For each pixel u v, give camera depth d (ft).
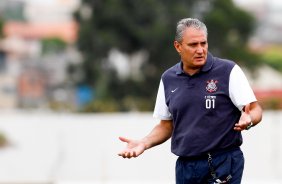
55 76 641.40
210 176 52.75
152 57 391.86
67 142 140.26
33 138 152.97
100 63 392.47
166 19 390.83
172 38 385.50
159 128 55.52
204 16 396.78
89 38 390.21
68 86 432.66
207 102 52.16
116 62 396.78
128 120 140.36
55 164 126.82
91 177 117.19
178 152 53.31
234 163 52.42
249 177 112.88
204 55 51.78
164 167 116.47
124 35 389.39
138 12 386.32
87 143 136.05
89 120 151.84
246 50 411.95
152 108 257.96
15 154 139.23
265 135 121.19
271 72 497.46
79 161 126.21
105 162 122.83
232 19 409.69
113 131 138.62
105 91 390.83
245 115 49.55
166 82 53.98
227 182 52.37
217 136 52.16
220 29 396.57
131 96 393.29
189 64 52.21
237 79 51.90
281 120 124.36
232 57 405.39
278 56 634.02
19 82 644.27
